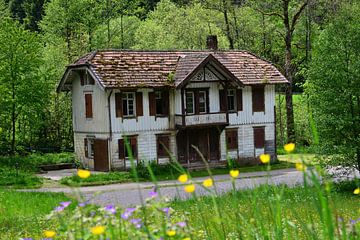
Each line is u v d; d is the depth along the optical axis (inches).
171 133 1685.5
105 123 1612.9
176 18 2819.9
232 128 1779.0
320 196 142.8
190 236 178.4
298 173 1526.8
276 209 171.0
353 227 159.9
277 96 2630.4
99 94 1631.4
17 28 1812.3
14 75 1790.1
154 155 1656.0
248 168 1718.8
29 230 577.6
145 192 1192.2
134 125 1633.9
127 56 1697.8
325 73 1203.9
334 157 1177.4
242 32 2682.1
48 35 2795.3
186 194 1061.1
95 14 2842.0
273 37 2657.5
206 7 2498.8
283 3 2074.3
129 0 3294.8
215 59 1694.1
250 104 1819.6
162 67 1704.0
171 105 1686.8
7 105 1754.4
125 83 1593.3
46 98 1846.7
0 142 1905.8
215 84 1734.7
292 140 2010.3
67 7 2760.8
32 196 1034.1
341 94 1189.7
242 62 1878.7
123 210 187.5
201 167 1689.2
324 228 147.6
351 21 1239.5
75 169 1742.1
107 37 2982.3
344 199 925.8
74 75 1736.0
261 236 177.0
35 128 1989.4
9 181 1390.3
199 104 1710.1
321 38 1263.5
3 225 678.5
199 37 2743.6
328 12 2240.4
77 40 2610.7
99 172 1606.8
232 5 2524.6
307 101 1247.5
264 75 1850.4
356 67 1181.1
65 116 2082.9
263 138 1838.1
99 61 1638.8
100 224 177.5
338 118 1177.4
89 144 1711.4
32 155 1833.2
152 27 2962.6
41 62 1825.8
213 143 1752.0
